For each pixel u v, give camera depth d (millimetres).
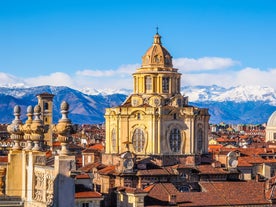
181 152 165875
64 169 42031
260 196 149000
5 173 49531
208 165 166375
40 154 47312
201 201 142750
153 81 168625
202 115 170250
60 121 42719
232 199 146250
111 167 159750
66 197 41969
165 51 172125
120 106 167750
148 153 163750
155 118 163875
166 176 157125
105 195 144625
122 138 166250
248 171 193000
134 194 135375
